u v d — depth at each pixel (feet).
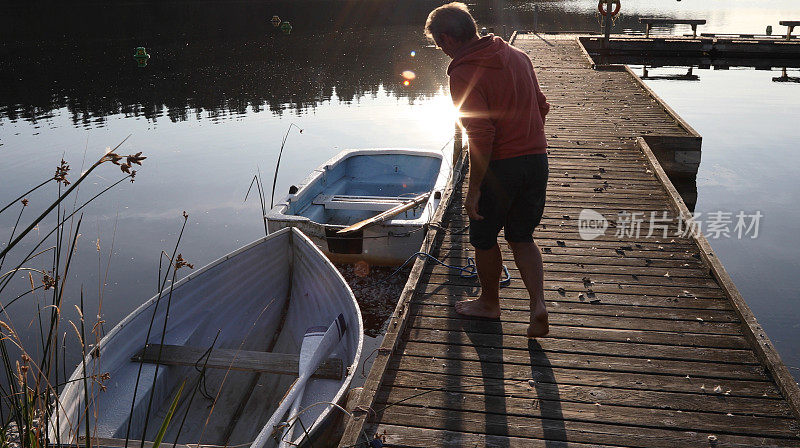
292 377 13.78
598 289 13.19
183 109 47.03
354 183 28.32
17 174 31.63
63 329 16.61
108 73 59.41
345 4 143.33
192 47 75.61
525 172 9.53
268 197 28.89
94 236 23.62
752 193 26.89
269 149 37.22
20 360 14.51
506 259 14.89
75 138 38.78
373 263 21.27
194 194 29.14
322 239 20.84
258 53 71.82
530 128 9.50
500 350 10.93
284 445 10.00
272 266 17.54
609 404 9.45
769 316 16.78
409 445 8.69
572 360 10.60
